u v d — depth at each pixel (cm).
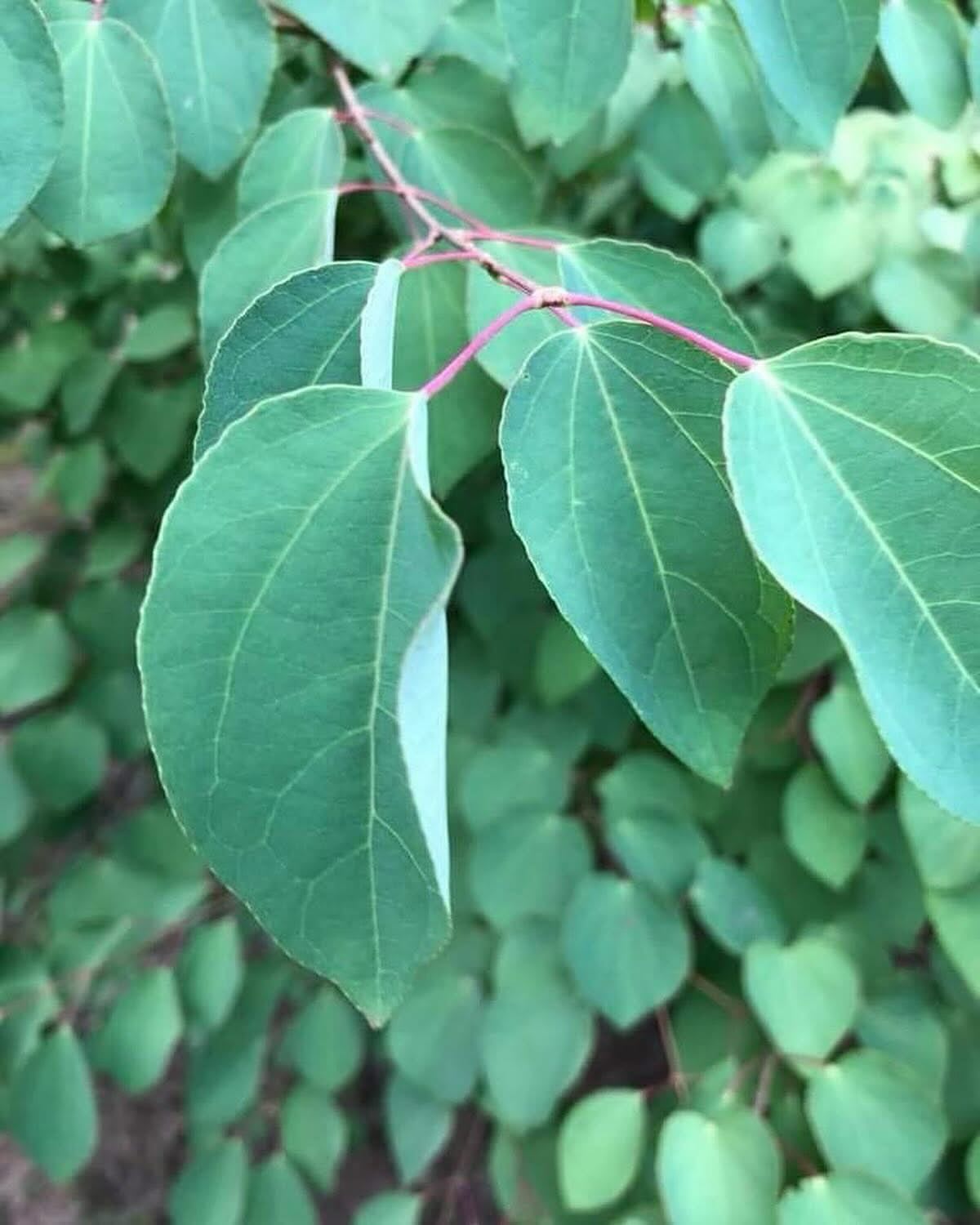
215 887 38
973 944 25
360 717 11
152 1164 48
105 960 36
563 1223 31
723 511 13
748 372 12
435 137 23
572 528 13
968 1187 29
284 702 11
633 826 31
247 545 11
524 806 32
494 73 24
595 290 17
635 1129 29
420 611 10
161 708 10
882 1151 26
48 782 37
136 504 37
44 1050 33
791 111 17
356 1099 46
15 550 38
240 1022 36
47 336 35
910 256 28
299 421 11
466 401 21
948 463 12
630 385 13
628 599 13
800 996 27
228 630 11
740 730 13
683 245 31
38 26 15
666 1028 31
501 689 34
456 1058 32
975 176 29
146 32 19
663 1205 28
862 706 28
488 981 33
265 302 14
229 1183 34
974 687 11
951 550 11
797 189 29
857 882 30
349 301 14
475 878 31
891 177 29
